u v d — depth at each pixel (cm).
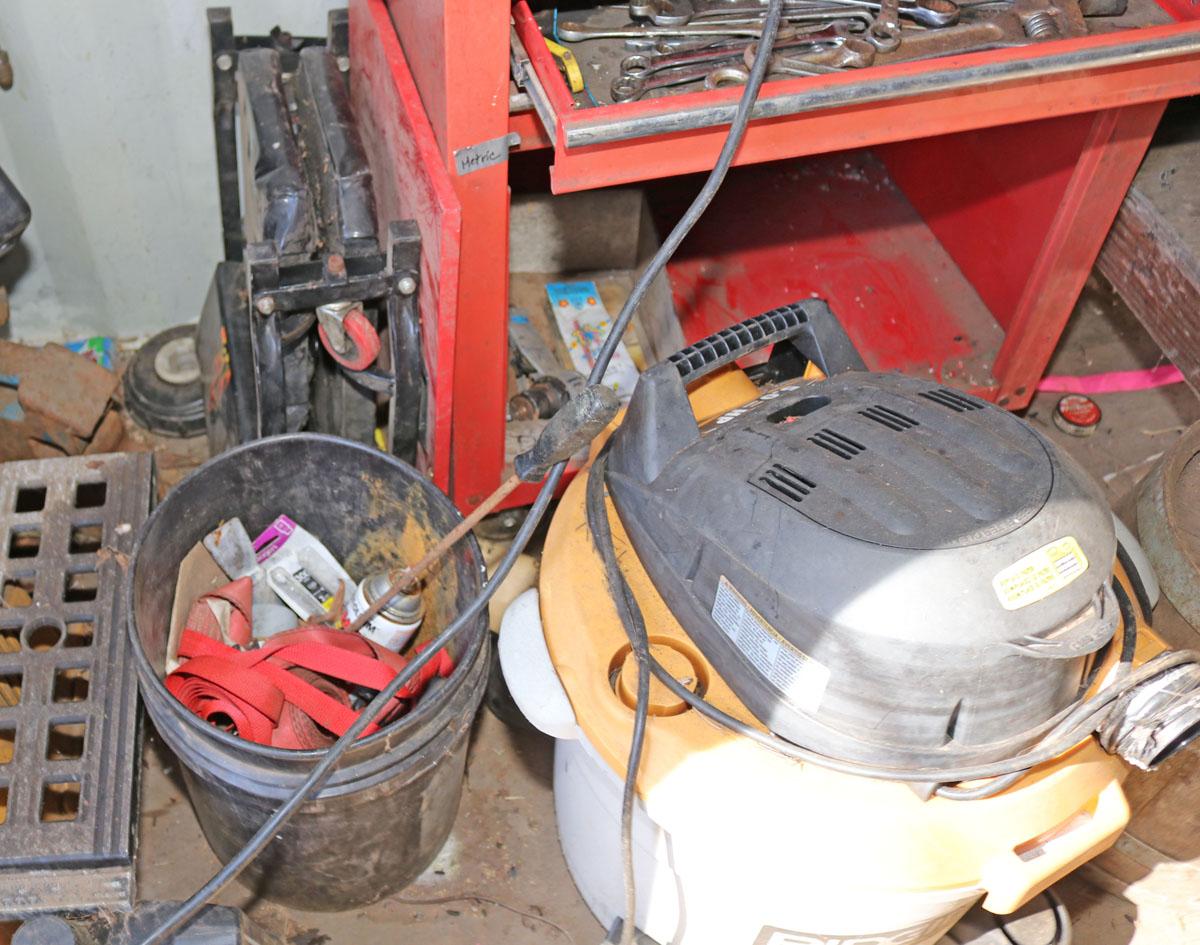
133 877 113
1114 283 161
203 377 180
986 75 120
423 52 126
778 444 108
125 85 168
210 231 191
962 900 110
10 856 110
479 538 171
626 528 119
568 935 147
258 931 120
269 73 159
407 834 133
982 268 179
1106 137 143
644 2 133
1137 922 153
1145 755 99
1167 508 133
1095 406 196
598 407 95
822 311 125
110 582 130
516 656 117
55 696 144
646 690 104
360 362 142
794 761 105
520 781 160
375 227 146
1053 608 95
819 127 124
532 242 193
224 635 139
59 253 186
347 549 153
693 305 173
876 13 131
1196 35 125
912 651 93
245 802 116
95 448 181
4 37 157
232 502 141
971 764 102
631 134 114
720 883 114
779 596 99
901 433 108
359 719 110
